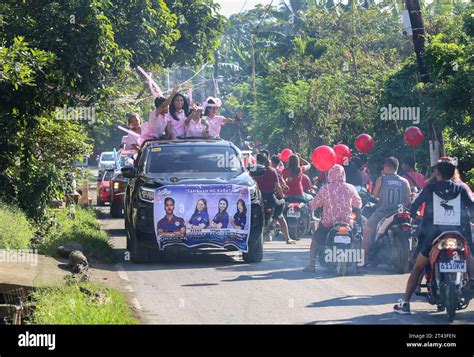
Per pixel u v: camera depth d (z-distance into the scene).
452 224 10.60
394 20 43.47
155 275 14.34
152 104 37.09
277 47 52.94
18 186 18.45
